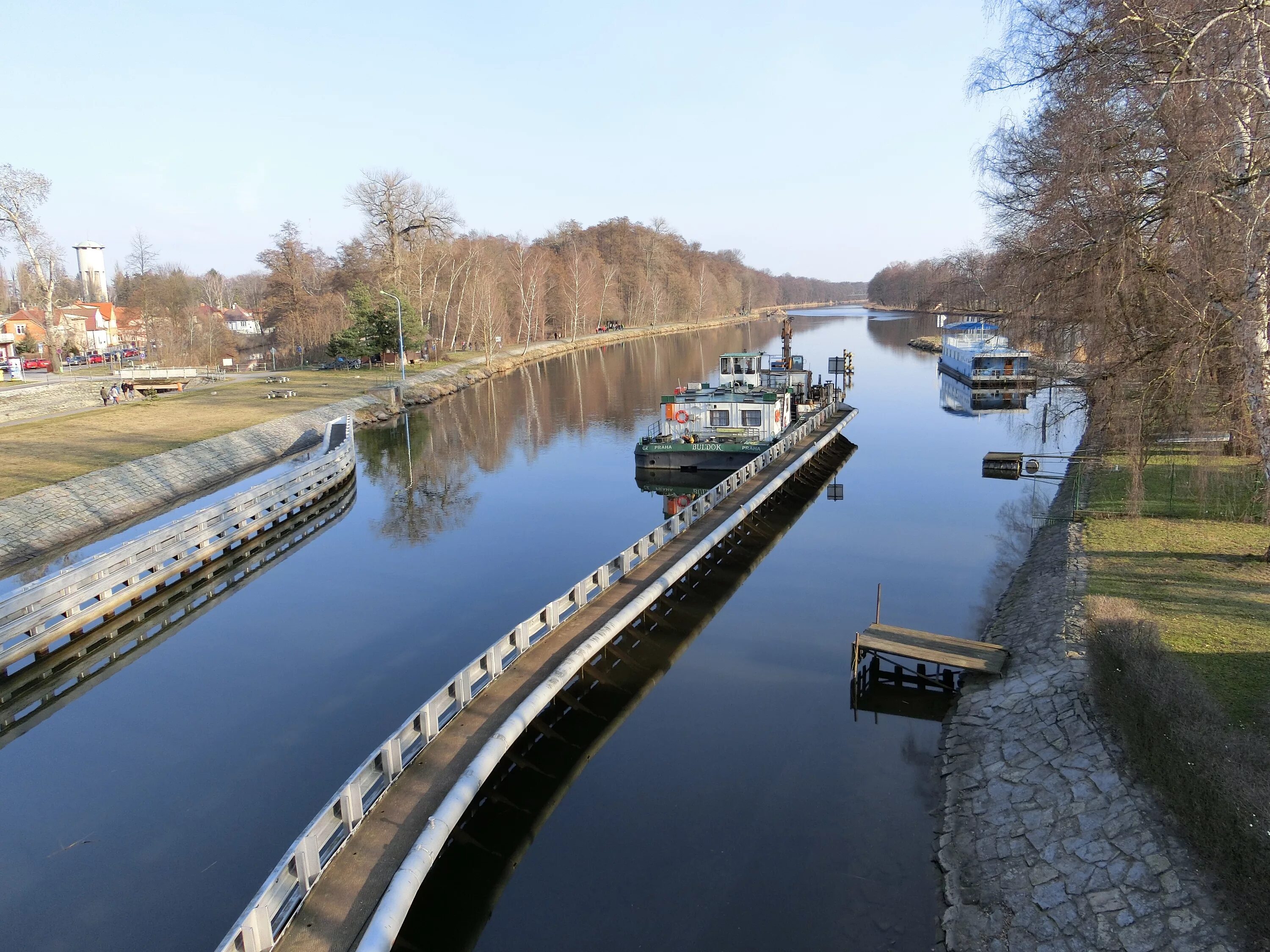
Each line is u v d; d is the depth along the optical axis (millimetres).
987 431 46219
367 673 18375
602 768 14086
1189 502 23141
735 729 15156
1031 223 26609
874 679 17000
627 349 111688
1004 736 13164
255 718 16500
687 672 17469
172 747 15484
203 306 103500
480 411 58406
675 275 157750
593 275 127500
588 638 16016
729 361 42938
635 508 32125
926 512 29562
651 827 12461
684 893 11016
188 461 34750
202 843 12641
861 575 23094
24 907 11266
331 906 9164
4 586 21891
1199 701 10438
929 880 10875
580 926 10531
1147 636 11969
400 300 68062
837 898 10703
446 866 11703
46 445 35062
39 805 13695
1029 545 25062
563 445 45438
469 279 93625
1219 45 15039
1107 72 17016
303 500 31281
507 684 14312
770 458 33031
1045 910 9500
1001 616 18797
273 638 20422
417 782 11477
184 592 23719
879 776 13430
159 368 70812
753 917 10461
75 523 26719
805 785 13320
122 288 122875
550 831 12461
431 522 30828
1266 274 15734
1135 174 17984
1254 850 8172
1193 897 8648
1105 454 28344
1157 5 15750
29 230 62781
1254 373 16094
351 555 27109
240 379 67062
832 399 48719
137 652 19719
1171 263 18125
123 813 13453
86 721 16484
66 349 81625
